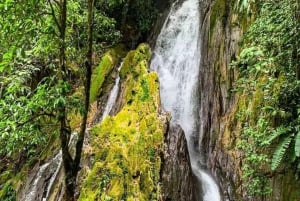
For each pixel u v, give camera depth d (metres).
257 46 6.68
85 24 6.79
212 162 8.42
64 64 5.44
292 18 6.06
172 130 7.88
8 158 11.56
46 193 9.09
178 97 10.45
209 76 9.38
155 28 13.57
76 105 5.41
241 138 7.02
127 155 7.22
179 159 7.50
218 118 8.61
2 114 5.21
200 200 7.56
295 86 5.96
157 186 6.89
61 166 8.98
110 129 7.98
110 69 11.35
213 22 9.76
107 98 10.69
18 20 4.98
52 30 5.20
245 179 6.86
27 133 5.32
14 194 10.28
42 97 5.12
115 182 6.91
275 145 6.12
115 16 13.63
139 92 8.70
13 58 5.17
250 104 7.18
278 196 6.21
